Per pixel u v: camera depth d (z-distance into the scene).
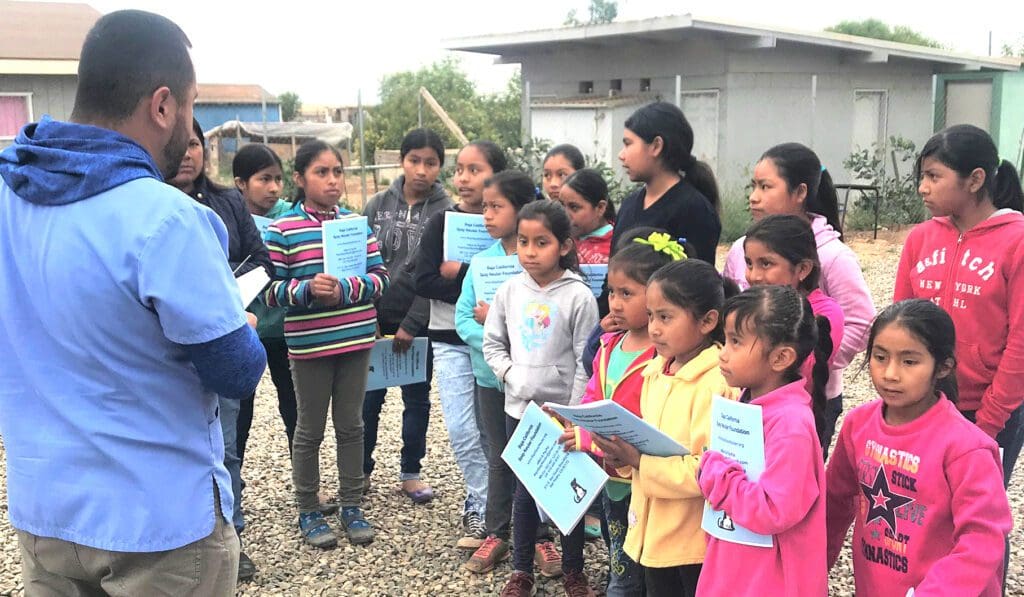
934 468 2.34
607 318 3.25
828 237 3.35
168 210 2.03
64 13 20.00
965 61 17.92
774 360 2.44
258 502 4.79
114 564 2.12
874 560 2.50
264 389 7.11
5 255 2.12
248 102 36.88
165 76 2.13
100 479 2.08
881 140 18.12
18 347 2.10
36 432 2.11
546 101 18.59
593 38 16.02
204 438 2.21
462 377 4.25
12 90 16.67
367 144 28.64
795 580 2.39
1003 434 3.05
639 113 3.63
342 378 4.23
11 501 2.20
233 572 2.32
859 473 2.55
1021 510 4.49
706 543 2.75
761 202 3.43
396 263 4.80
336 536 4.28
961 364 3.08
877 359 2.41
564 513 3.09
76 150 2.06
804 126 16.52
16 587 3.90
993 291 2.98
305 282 3.97
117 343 2.04
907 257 3.33
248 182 4.73
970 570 2.22
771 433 2.40
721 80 15.34
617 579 3.24
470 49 18.61
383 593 3.81
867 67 17.47
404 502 4.76
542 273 3.61
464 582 3.89
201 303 2.04
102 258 2.00
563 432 3.16
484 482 4.26
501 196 3.94
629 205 3.80
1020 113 18.98
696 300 2.71
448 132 28.45
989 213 3.06
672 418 2.82
